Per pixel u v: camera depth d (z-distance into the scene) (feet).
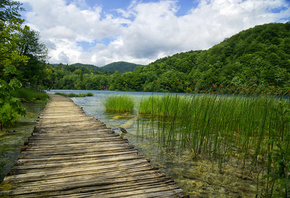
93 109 38.86
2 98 10.19
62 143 11.56
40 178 6.76
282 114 6.39
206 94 16.96
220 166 9.57
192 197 6.98
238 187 7.82
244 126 12.96
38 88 83.05
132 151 10.21
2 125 18.20
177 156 11.57
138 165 8.27
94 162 8.55
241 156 11.58
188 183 8.11
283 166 4.97
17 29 14.89
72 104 38.06
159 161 10.71
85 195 5.70
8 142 13.37
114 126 20.94
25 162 8.33
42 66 77.77
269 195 7.04
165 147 13.41
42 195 5.63
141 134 17.25
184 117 15.35
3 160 9.98
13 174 7.07
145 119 25.48
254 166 9.88
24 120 22.53
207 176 8.80
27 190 5.87
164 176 7.23
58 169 7.66
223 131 13.08
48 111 26.58
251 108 13.83
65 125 17.10
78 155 9.47
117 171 7.57
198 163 10.44
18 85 10.54
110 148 10.72
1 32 13.79
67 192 5.83
